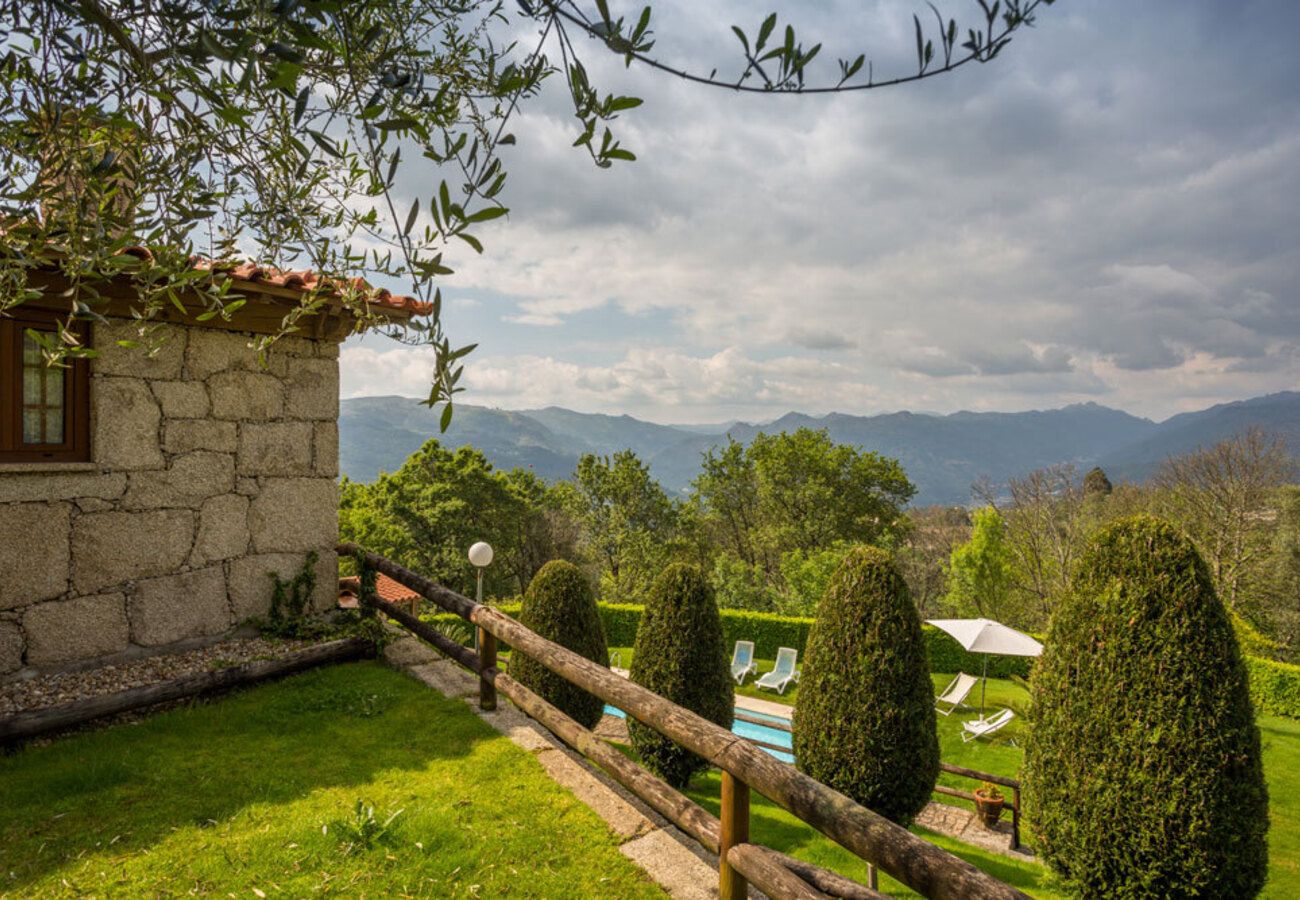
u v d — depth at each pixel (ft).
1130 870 14.19
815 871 7.72
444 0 5.05
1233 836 13.57
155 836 9.34
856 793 19.17
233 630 16.11
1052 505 88.43
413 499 100.27
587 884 8.84
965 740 45.39
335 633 16.90
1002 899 5.35
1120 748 14.35
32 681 13.33
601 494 111.75
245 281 13.82
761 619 67.31
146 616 14.82
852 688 19.33
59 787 10.52
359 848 9.12
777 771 7.41
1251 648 64.18
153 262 5.07
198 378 15.44
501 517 109.09
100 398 14.05
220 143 5.20
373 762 11.85
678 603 23.43
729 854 8.03
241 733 12.82
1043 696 15.88
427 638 16.31
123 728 12.80
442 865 8.93
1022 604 88.94
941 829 31.55
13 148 4.36
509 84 4.09
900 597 19.44
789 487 107.65
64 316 13.62
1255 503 76.89
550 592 22.94
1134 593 14.66
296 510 17.17
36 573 13.46
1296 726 51.08
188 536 15.37
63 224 4.57
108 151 4.55
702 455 117.70
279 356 16.79
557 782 11.39
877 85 3.58
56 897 8.01
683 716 8.71
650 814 10.61
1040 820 15.66
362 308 7.06
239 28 3.30
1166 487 92.84
